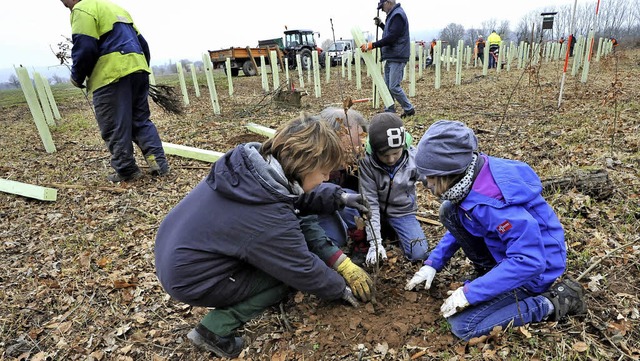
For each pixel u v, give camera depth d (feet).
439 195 6.22
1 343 7.45
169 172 15.87
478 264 7.22
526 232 5.58
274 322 7.30
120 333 7.43
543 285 6.24
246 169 5.55
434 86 37.40
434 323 6.66
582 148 14.14
